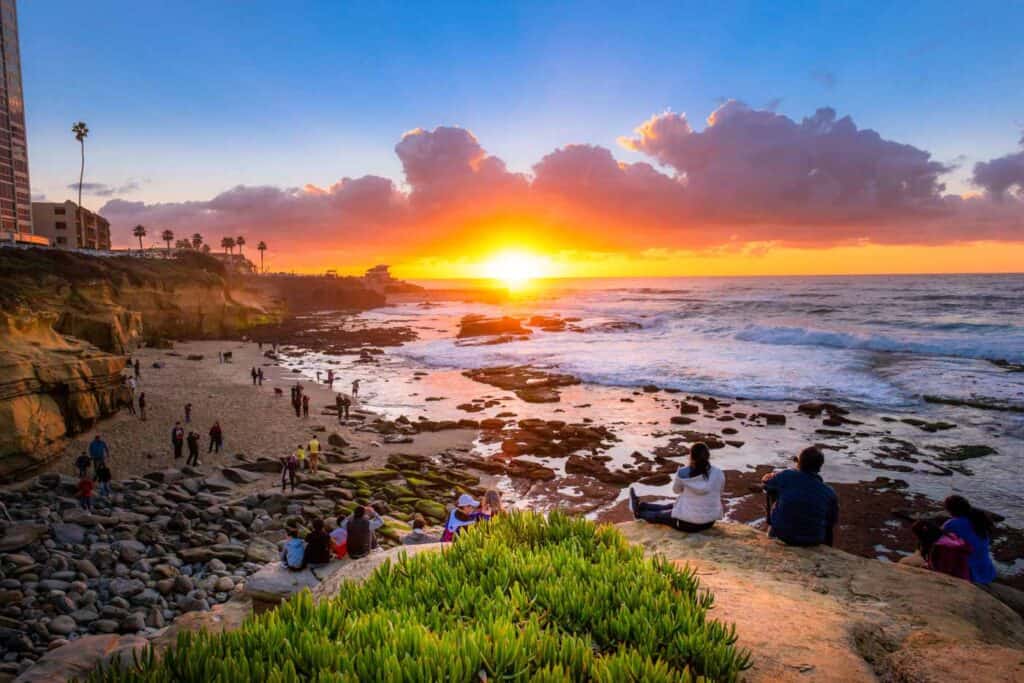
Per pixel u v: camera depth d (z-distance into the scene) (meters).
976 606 5.77
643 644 3.94
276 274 189.50
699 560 7.03
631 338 78.38
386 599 4.75
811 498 7.38
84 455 24.52
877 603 5.75
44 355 28.94
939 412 36.56
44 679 5.57
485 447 32.59
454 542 6.17
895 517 21.77
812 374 48.50
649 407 40.78
